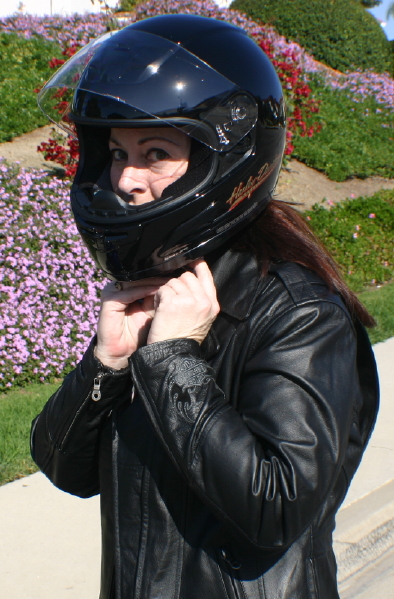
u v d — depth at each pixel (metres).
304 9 15.92
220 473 1.13
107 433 1.41
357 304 1.44
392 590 3.01
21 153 8.33
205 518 1.24
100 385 1.41
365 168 11.61
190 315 1.26
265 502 1.11
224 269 1.39
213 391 1.20
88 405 1.42
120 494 1.29
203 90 1.31
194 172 1.35
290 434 1.14
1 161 6.93
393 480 3.62
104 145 1.54
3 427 4.04
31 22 12.86
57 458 1.50
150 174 1.37
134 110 1.30
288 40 15.88
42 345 5.21
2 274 5.48
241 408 1.23
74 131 1.85
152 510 1.25
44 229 6.01
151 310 1.46
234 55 1.38
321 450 1.14
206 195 1.34
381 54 16.89
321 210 8.67
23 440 3.89
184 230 1.35
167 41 1.35
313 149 11.27
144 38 1.36
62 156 7.38
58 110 1.79
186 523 1.25
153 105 1.29
